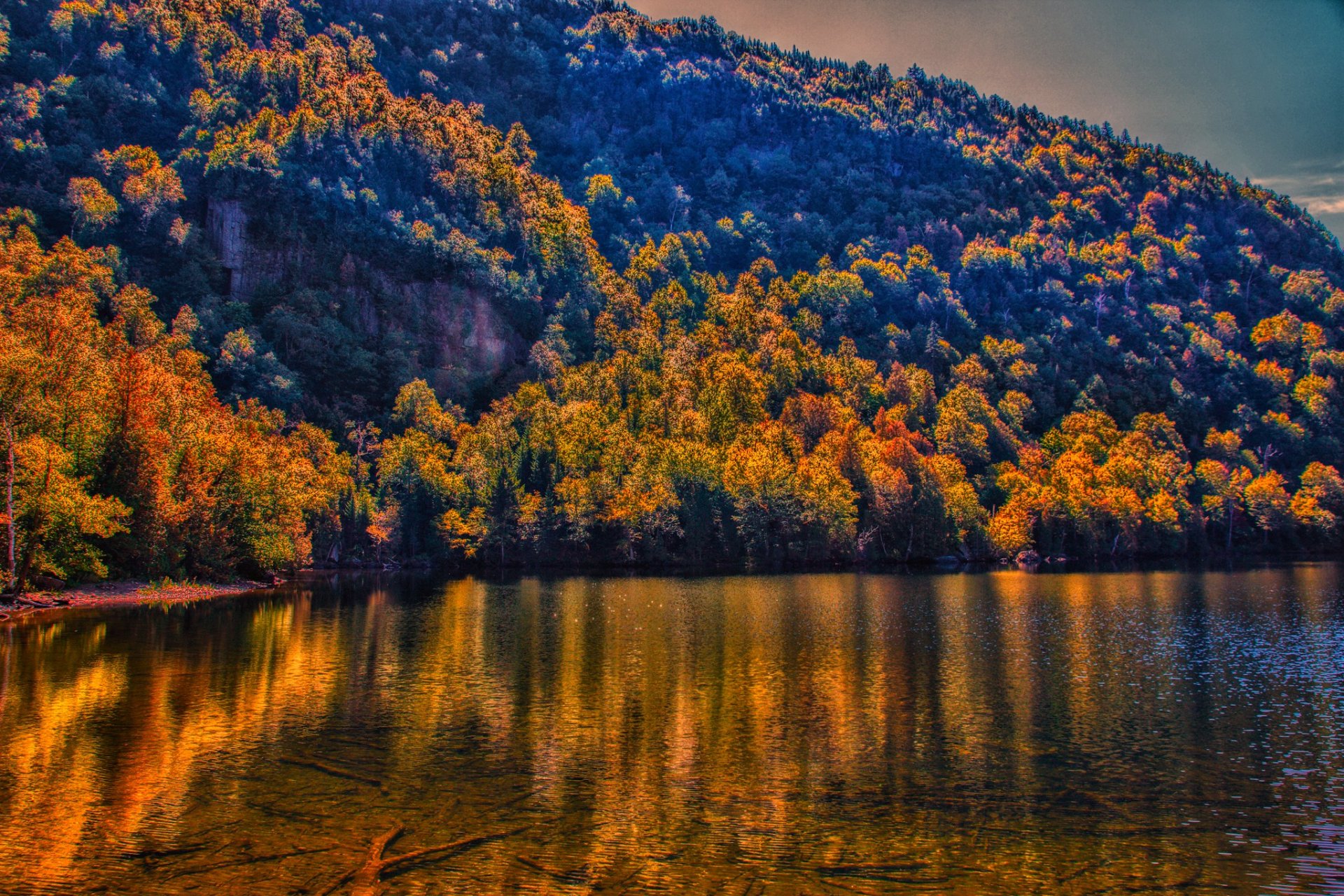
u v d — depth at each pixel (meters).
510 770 31.30
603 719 38.97
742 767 32.25
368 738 34.84
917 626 71.81
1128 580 123.38
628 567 150.62
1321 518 196.88
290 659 52.06
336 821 25.97
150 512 85.44
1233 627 71.25
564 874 22.53
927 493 161.00
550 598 95.56
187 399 104.88
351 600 89.75
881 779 31.06
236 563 102.25
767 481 152.75
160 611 72.94
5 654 51.16
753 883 22.25
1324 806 28.66
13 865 22.36
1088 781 31.12
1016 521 163.75
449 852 23.81
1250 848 25.12
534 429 171.88
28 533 71.56
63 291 131.38
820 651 58.19
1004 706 42.62
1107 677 49.94
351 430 177.00
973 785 30.48
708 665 52.66
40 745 33.06
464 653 55.91
